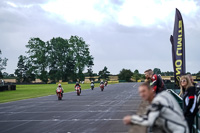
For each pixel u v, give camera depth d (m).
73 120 12.37
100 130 9.73
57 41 113.69
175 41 16.33
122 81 139.38
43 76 107.69
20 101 25.16
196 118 5.52
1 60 92.25
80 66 108.38
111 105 19.31
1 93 40.22
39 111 16.41
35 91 45.88
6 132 9.84
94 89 52.03
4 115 14.91
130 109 16.50
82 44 110.31
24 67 125.00
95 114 14.40
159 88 7.35
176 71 16.28
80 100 24.77
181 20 16.19
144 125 3.23
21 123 11.87
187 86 5.29
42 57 106.75
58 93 26.03
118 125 10.74
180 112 3.49
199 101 5.22
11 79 139.00
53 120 12.51
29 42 106.00
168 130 3.46
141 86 3.60
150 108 3.32
